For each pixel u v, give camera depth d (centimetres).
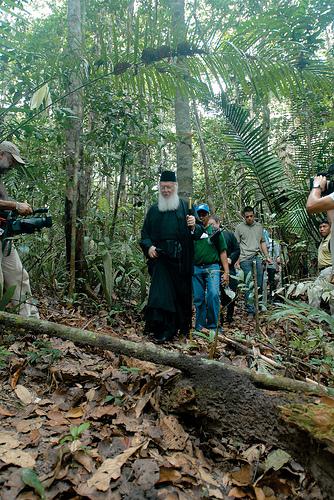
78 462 170
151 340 394
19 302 325
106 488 155
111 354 290
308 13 469
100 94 515
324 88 327
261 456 181
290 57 319
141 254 573
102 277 470
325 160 697
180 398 204
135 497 154
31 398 223
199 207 485
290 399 194
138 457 178
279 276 648
